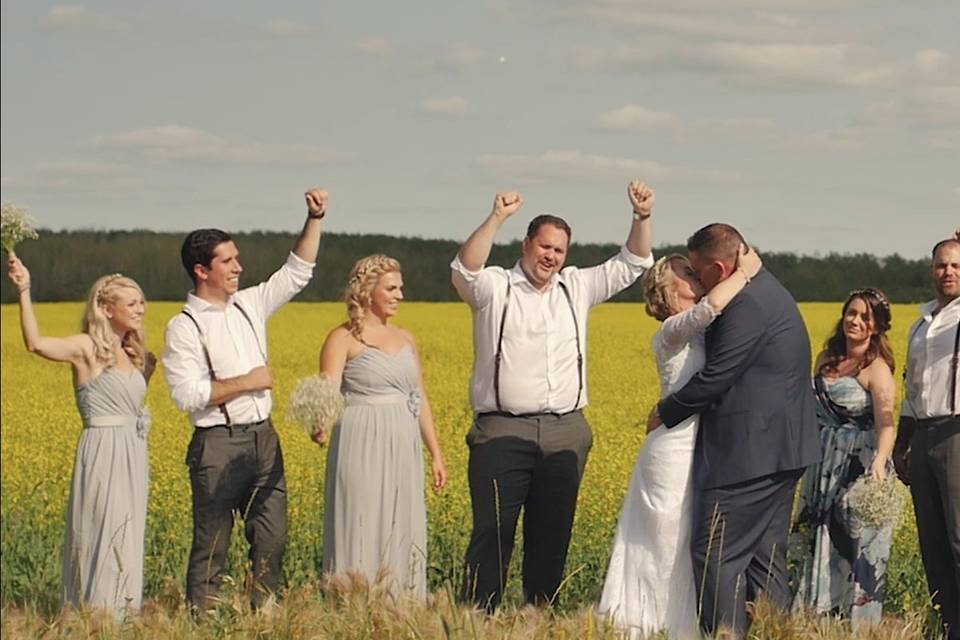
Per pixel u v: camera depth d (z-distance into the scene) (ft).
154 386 58.95
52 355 24.11
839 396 24.64
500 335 25.39
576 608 25.62
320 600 20.93
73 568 24.31
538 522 25.81
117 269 130.72
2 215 23.67
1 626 21.97
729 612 22.15
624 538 23.02
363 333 25.00
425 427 26.27
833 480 24.57
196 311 24.88
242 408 24.75
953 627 23.94
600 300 26.50
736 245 22.43
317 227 26.00
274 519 25.04
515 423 25.34
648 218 26.25
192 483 24.84
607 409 48.47
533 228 25.57
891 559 28.02
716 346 22.25
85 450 24.36
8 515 33.37
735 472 22.22
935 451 23.57
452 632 19.36
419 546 24.98
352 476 24.63
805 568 24.75
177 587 22.41
